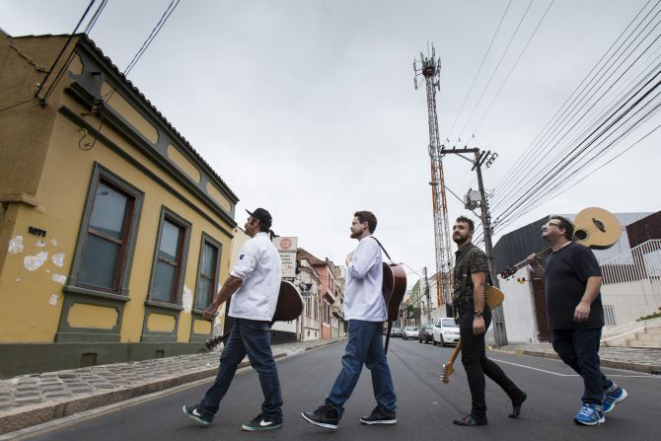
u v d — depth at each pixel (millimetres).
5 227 5422
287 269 22172
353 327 3389
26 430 3430
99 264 7121
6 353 5199
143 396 5012
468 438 3061
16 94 6203
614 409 4059
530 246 20703
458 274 3752
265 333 3434
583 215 5168
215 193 11797
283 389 5480
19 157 5902
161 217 8883
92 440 3154
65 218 6195
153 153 8414
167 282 9375
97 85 6734
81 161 6551
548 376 6812
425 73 36344
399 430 3299
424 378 6488
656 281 12977
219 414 3949
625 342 12453
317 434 3203
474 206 18766
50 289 5938
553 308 3676
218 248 12039
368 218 3789
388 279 3754
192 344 10125
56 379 5227
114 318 7340
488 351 15695
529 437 3076
